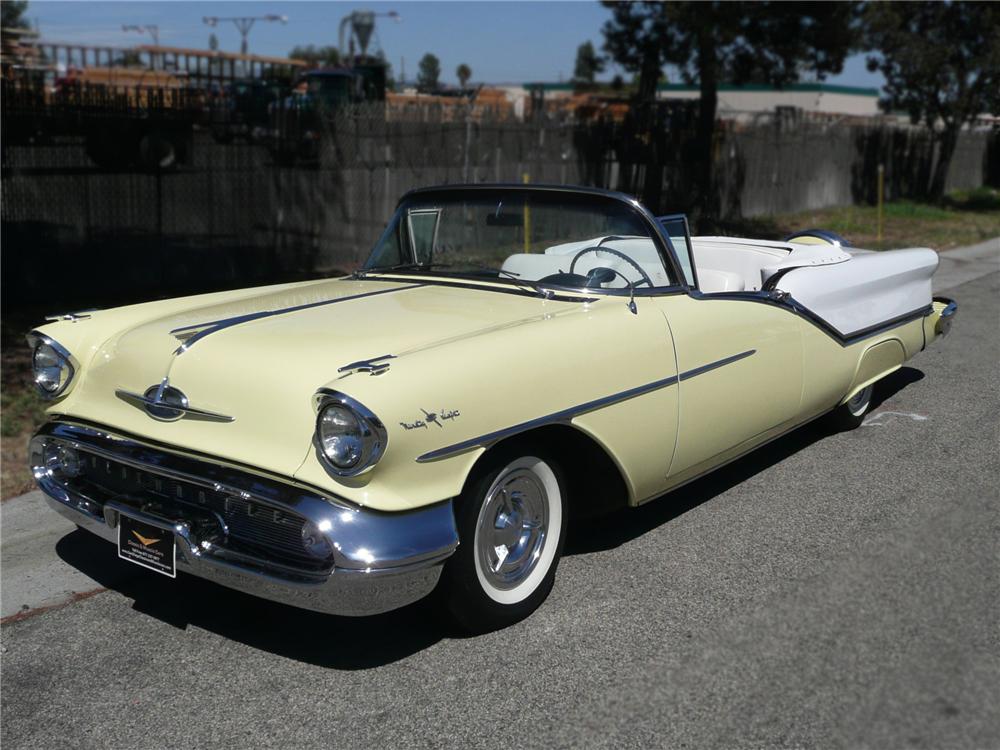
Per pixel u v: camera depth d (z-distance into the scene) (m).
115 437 3.30
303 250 12.52
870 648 3.05
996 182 33.31
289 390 2.96
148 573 3.91
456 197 4.26
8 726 2.84
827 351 4.75
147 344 3.39
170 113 11.05
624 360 3.54
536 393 3.21
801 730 2.66
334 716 2.85
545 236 4.00
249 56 20.77
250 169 11.76
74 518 3.47
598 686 2.95
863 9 15.27
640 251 3.86
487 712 2.84
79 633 3.40
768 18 14.42
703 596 3.50
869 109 59.19
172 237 11.09
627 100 21.67
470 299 3.83
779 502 4.44
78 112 10.19
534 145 15.64
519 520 3.36
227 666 3.16
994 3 22.92
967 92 24.44
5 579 3.84
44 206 9.94
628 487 3.69
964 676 2.87
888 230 18.77
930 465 4.91
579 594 3.56
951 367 7.07
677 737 2.67
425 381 2.89
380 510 2.80
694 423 3.90
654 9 15.43
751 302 4.26
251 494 2.89
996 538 3.92
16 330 8.35
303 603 2.87
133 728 2.82
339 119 12.74
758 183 20.52
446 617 3.25
